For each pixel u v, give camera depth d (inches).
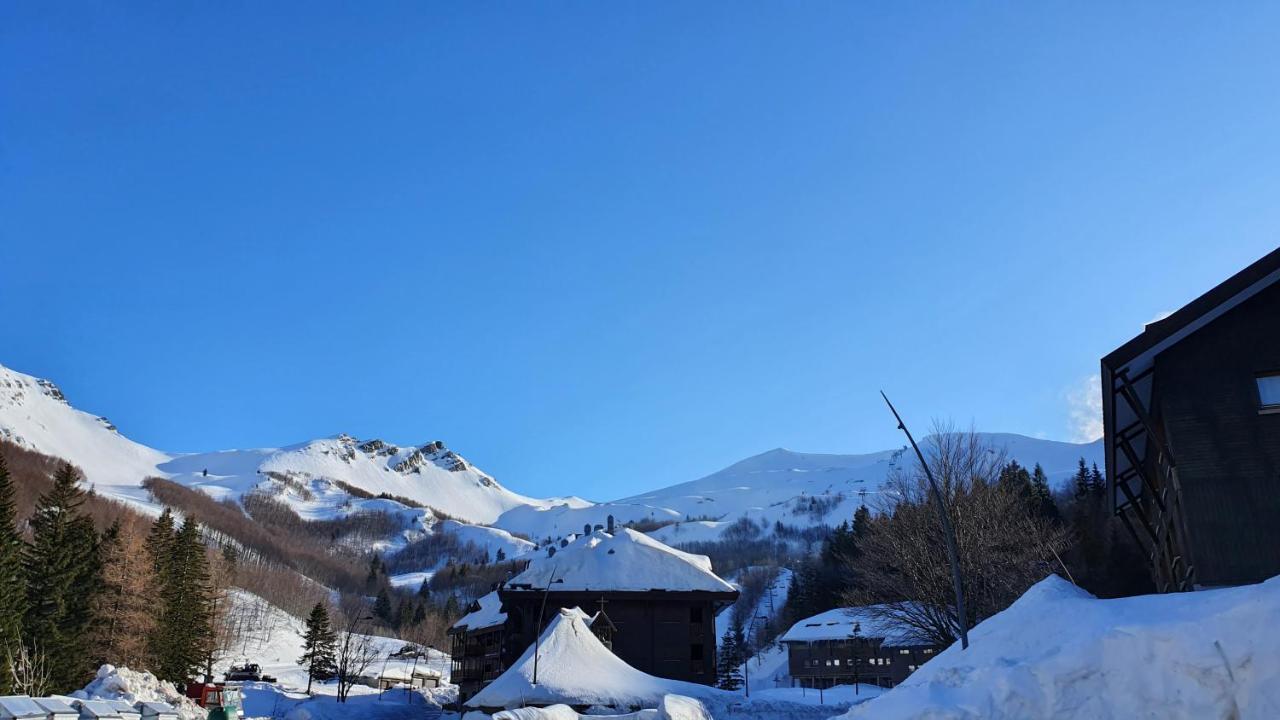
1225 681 365.7
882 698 474.6
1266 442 844.6
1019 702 412.2
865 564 1822.1
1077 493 3425.2
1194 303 873.5
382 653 5944.9
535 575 2508.6
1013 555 1632.6
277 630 6333.7
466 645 3016.7
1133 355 890.1
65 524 2591.0
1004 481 1779.0
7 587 2156.7
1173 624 394.0
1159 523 1151.6
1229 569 817.5
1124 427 1047.6
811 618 3873.0
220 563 6220.5
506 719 932.0
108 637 2714.1
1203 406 869.2
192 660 3107.8
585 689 1615.4
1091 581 2359.7
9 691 1887.3
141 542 3154.5
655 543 2647.6
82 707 1109.7
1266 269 853.8
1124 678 393.7
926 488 1701.5
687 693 1691.7
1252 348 874.1
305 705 2470.5
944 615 1593.3
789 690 2962.6
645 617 2444.6
